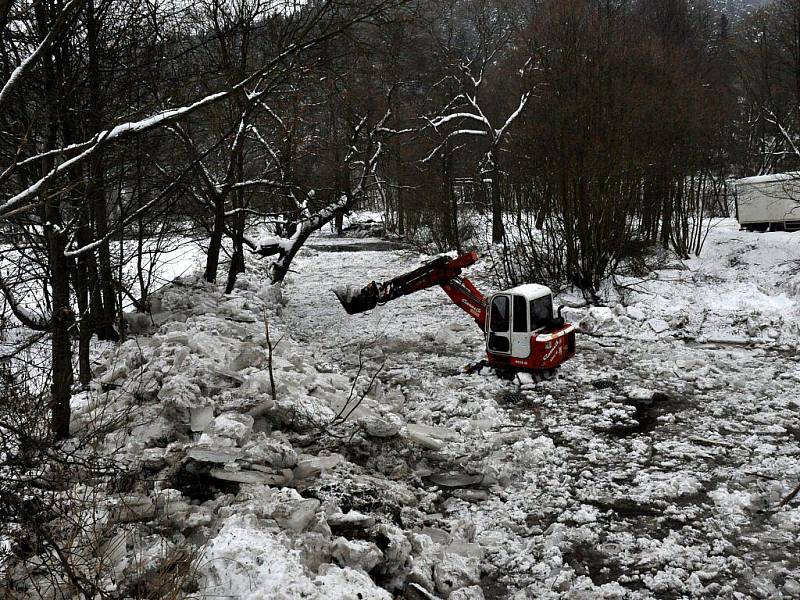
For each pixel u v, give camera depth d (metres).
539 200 22.94
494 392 12.84
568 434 10.75
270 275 27.02
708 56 41.66
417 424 10.73
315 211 21.52
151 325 15.13
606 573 6.98
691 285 20.89
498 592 6.73
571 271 20.59
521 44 32.69
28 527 5.35
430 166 33.94
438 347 16.42
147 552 5.66
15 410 5.80
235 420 8.25
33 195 5.09
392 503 7.56
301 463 8.02
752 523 7.91
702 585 6.75
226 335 13.14
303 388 10.23
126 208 12.54
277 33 15.53
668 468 9.50
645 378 13.72
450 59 34.25
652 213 26.06
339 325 18.95
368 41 13.45
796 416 11.31
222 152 19.36
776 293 19.77
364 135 24.23
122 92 9.62
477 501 8.65
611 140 20.06
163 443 8.30
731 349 15.89
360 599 5.07
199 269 24.94
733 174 46.19
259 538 5.47
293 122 19.70
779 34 29.97
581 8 24.53
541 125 22.14
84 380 10.48
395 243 42.06
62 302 8.05
